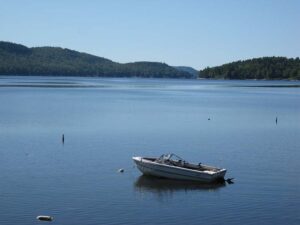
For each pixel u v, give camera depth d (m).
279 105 127.56
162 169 44.38
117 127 77.25
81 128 75.12
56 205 36.31
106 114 97.38
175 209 36.06
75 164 49.41
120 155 54.41
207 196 39.31
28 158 51.94
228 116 97.94
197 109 112.75
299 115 101.12
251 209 36.06
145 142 63.22
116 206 36.47
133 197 38.78
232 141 65.19
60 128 74.62
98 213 34.81
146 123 83.50
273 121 89.81
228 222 33.41
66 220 33.28
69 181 42.88
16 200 37.25
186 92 196.25
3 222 32.72
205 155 55.44
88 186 41.47
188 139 66.38
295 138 68.38
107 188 41.12
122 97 153.75
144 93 182.88
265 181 43.88
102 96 156.12
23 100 129.38
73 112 99.94
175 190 41.06
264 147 60.72
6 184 41.47
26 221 32.97
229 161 52.31
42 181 42.66
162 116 95.75
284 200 38.16
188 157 54.31
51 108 107.81
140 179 44.25
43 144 60.34
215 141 65.00
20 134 68.00
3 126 75.69
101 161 51.09
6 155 53.31
